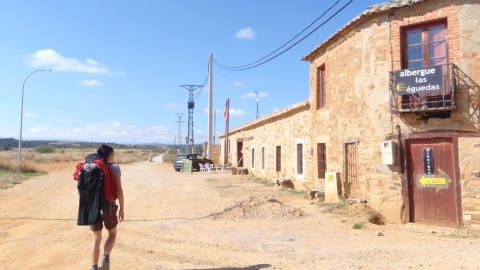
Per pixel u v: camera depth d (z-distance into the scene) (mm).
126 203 13039
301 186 16406
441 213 9500
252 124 25094
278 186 17953
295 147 17281
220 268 5926
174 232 8609
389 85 10039
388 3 10266
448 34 9477
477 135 9117
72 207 12242
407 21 10023
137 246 7391
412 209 9891
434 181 9625
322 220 9922
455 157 9320
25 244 7641
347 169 12117
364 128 11016
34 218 10328
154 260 6461
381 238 8031
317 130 14648
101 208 5316
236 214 10484
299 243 7551
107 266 5387
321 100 14781
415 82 9578
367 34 10898
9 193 15523
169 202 13156
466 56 9258
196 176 25531
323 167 14445
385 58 10344
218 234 8406
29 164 27500
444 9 9531
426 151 9758
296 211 10586
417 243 7570
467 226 9094
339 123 12594
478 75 9172
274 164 20625
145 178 23875
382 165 10352
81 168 5434
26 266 6254
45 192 16094
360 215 10164
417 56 10023
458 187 9258
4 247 7418
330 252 6770
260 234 8398
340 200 11992
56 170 31422
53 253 7012
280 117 19672
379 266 5711
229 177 24281
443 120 9523
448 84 9305
